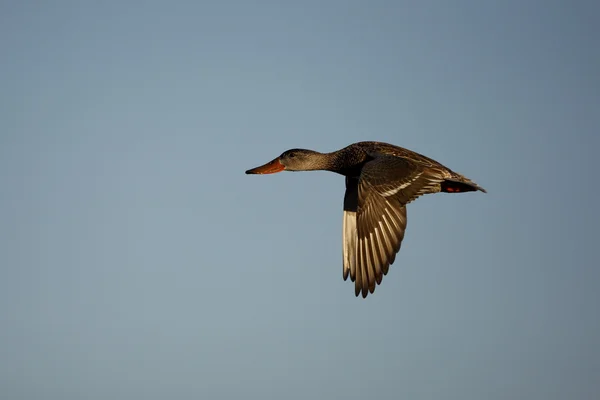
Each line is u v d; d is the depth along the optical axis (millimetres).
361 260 15188
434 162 16938
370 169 15750
